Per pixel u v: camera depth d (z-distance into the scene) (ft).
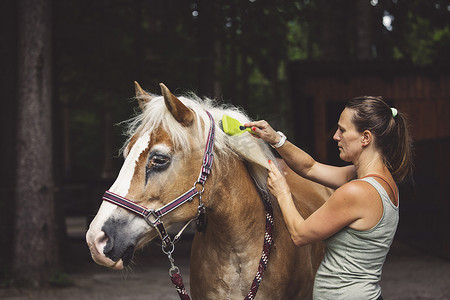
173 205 5.92
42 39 16.90
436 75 30.14
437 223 23.09
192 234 24.58
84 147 68.95
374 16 43.39
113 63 25.49
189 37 26.61
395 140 5.91
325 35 44.57
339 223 5.60
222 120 6.44
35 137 16.80
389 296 15.74
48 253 17.08
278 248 6.85
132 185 5.75
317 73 30.25
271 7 19.97
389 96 30.53
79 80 26.96
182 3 24.26
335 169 7.06
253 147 6.63
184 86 27.73
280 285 6.84
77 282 17.81
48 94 17.12
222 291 6.79
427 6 37.99
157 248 24.94
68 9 24.02
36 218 16.81
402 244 26.22
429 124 30.37
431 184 23.21
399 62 29.63
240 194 6.59
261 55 25.54
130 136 6.31
